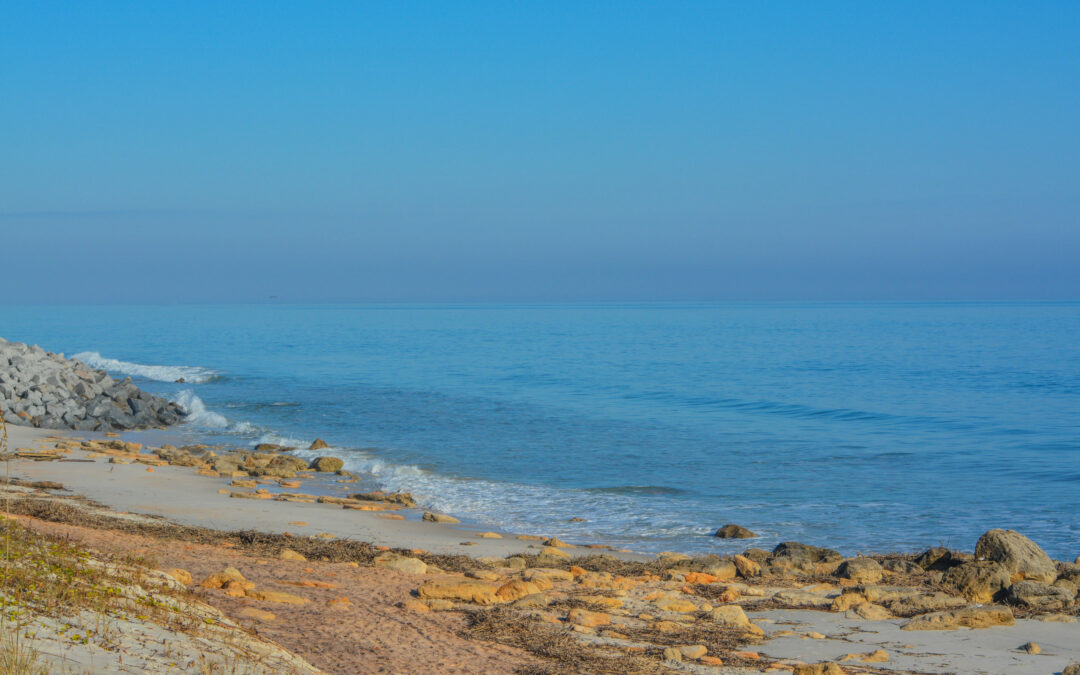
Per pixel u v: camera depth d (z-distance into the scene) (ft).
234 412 149.69
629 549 63.57
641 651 33.78
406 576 46.09
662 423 137.80
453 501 80.07
